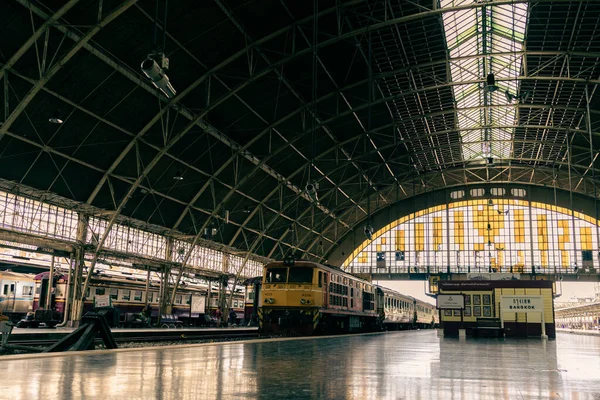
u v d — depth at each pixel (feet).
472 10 102.89
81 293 106.73
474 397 16.84
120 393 16.35
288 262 91.25
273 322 90.48
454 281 94.63
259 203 152.97
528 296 90.94
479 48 120.26
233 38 93.45
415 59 113.91
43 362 26.02
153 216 126.41
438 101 138.21
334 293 99.60
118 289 130.82
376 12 97.81
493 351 45.47
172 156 113.09
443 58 114.93
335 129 140.26
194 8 83.30
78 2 74.33
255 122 119.34
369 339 66.95
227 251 162.40
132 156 107.76
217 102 103.55
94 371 22.22
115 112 95.55
